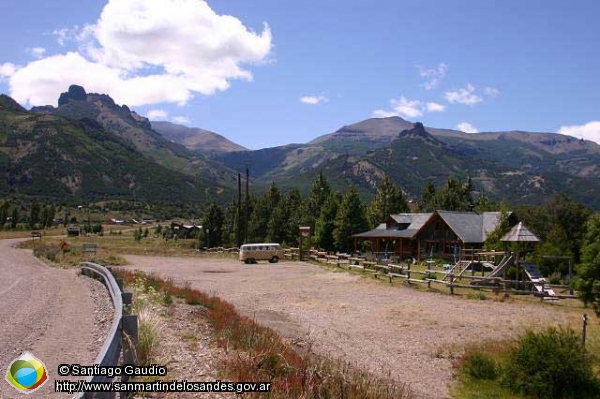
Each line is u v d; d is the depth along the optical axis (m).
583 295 19.91
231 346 11.39
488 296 25.17
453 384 12.23
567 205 45.34
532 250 32.75
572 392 11.41
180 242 81.12
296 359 10.72
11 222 101.38
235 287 28.19
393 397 9.59
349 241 58.47
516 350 12.56
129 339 7.84
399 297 24.97
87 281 23.09
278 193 73.94
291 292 26.45
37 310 14.76
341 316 19.97
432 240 50.12
